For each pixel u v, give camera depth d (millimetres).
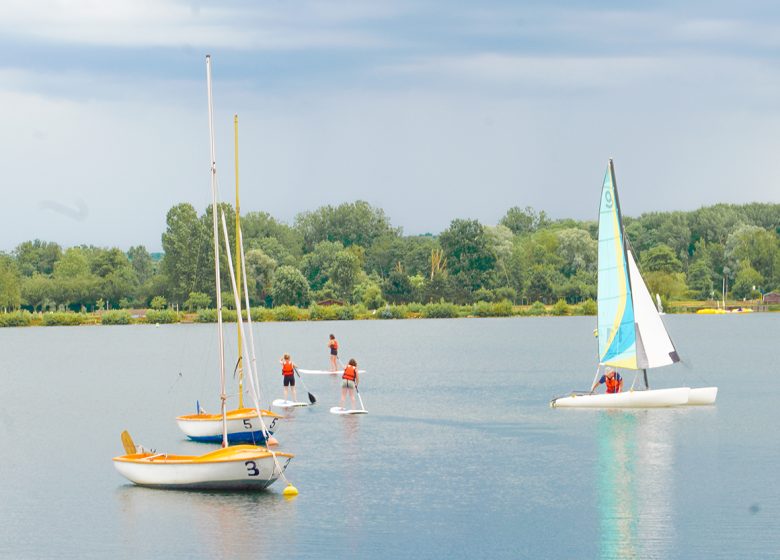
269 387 142625
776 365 164500
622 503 64812
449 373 158250
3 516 63125
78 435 95750
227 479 68375
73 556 54812
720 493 67062
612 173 106812
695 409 106188
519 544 56219
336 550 55250
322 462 78438
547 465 76750
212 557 54188
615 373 110938
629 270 107438
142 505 65250
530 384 138375
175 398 129750
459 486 69812
